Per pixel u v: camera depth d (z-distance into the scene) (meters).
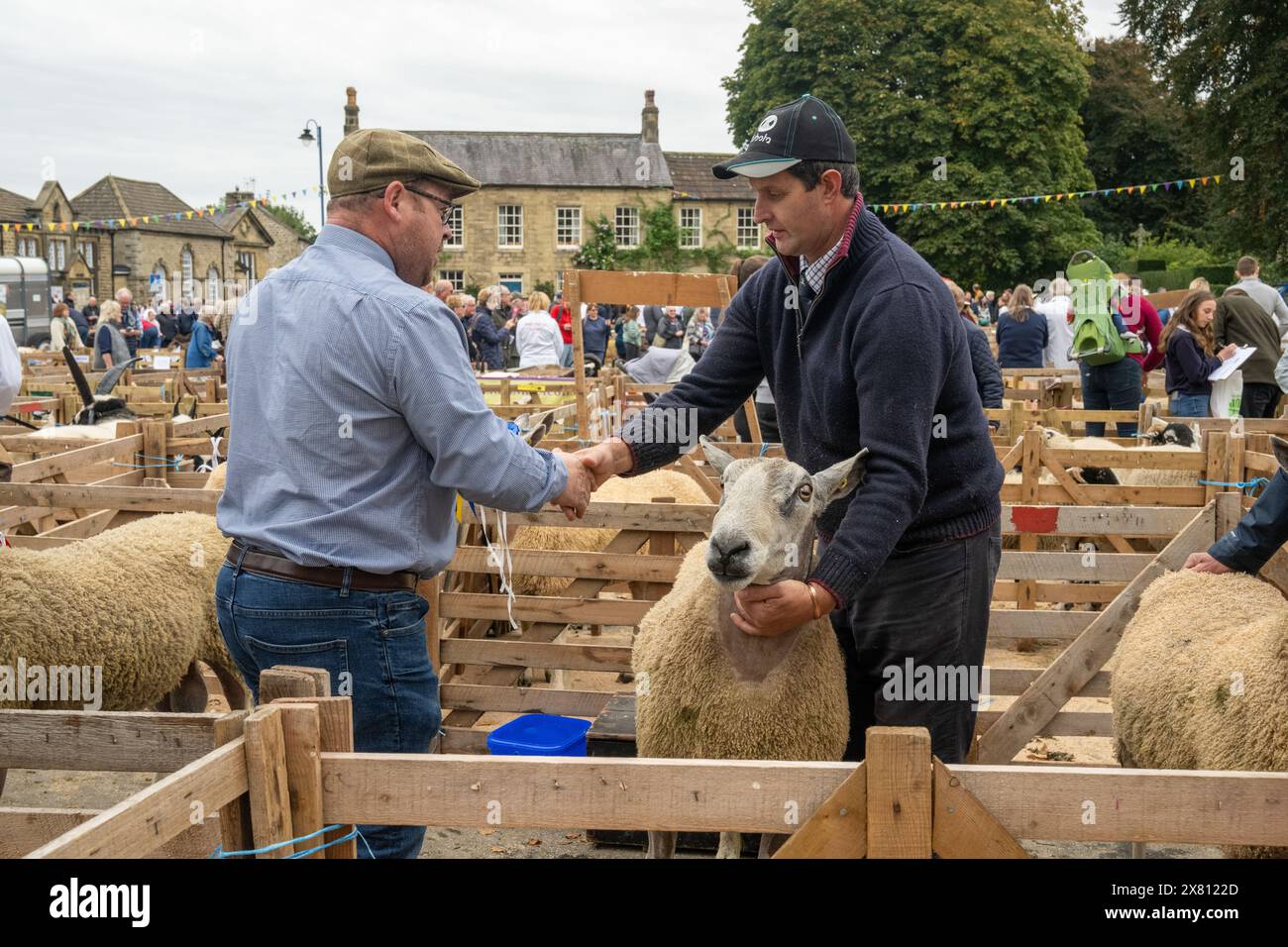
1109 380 10.59
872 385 3.23
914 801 2.31
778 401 3.79
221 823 2.40
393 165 3.11
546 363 15.97
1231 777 2.30
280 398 2.97
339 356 2.92
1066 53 38.28
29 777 5.23
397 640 3.05
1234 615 3.94
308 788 2.39
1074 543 7.80
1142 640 4.16
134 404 11.44
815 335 3.50
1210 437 7.05
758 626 3.17
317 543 2.95
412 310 2.94
